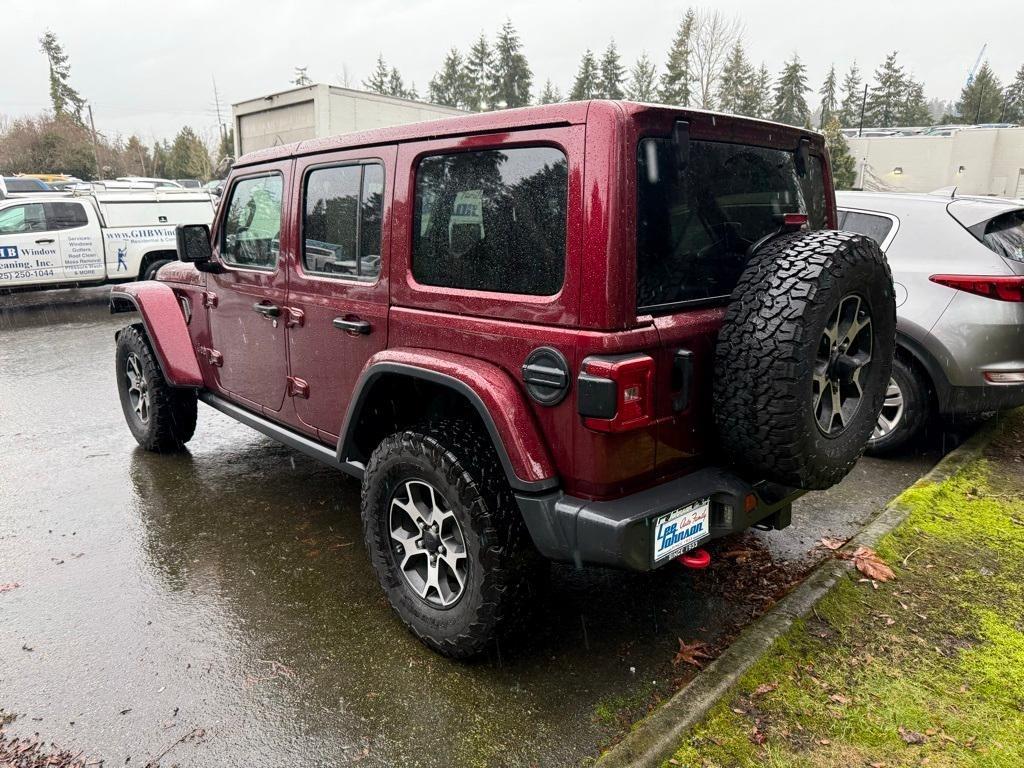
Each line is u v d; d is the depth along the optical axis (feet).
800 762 6.91
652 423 7.29
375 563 9.40
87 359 26.81
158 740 7.61
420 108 51.75
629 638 9.22
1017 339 13.64
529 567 8.03
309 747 7.48
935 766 6.87
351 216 9.83
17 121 162.71
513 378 7.70
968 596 9.73
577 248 6.95
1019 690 7.91
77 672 8.75
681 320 7.42
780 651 8.50
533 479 7.35
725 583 10.50
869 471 14.71
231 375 13.33
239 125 53.83
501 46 165.27
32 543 12.12
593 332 6.89
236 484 14.67
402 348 8.93
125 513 13.29
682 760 6.93
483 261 8.00
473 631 8.21
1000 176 107.65
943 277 14.11
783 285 7.08
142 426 16.26
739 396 7.22
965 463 14.06
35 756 7.40
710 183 7.91
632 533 7.04
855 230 15.74
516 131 7.53
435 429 8.36
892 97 199.62
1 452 16.66
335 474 15.23
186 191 43.04
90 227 38.73
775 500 8.27
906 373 14.65
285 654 9.06
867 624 9.11
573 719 7.80
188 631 9.59
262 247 11.96
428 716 7.89
